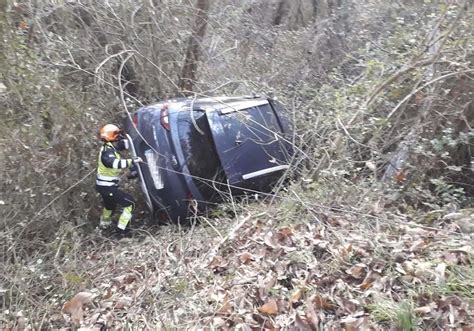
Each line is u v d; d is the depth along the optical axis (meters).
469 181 6.68
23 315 4.99
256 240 5.41
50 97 6.94
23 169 6.54
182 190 6.47
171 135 6.56
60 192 6.86
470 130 6.28
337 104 7.34
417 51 7.07
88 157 7.28
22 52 6.95
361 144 6.41
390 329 3.92
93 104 7.68
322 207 5.66
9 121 6.71
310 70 10.66
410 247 4.80
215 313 4.47
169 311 4.72
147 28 8.69
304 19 13.93
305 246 5.07
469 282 4.19
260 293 4.53
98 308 5.03
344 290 4.41
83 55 8.09
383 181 6.37
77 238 6.38
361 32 11.02
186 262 5.46
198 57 9.31
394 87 7.12
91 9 8.37
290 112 7.51
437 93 6.57
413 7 10.38
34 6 7.60
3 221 6.18
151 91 8.68
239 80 8.60
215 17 10.76
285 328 4.13
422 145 6.32
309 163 6.74
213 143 6.62
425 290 4.18
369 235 5.12
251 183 6.61
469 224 5.25
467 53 6.75
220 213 6.37
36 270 5.62
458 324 3.85
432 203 6.07
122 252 6.14
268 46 11.53
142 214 7.47
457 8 7.03
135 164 6.77
